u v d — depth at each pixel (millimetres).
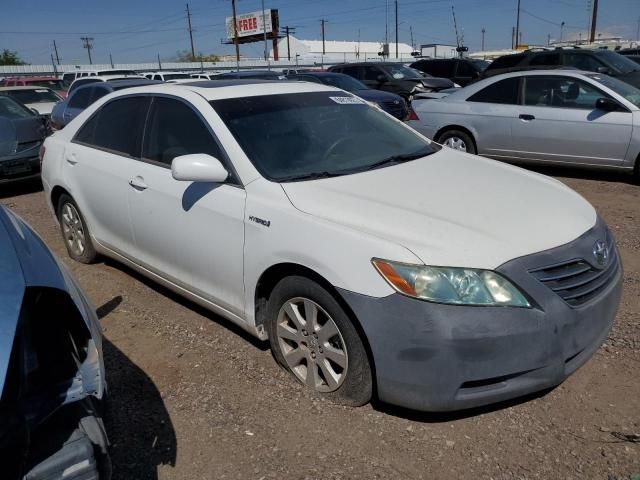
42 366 1812
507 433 2738
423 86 14906
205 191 3400
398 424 2816
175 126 3801
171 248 3729
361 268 2621
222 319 3982
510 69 13453
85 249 4926
